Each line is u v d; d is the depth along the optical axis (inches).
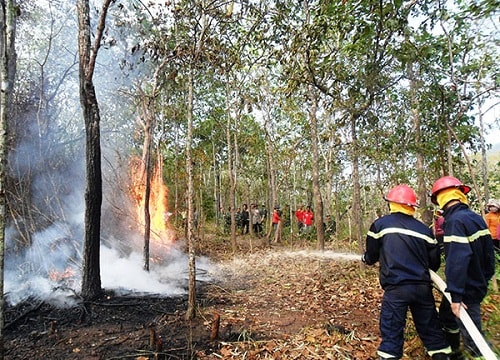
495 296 184.7
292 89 244.1
